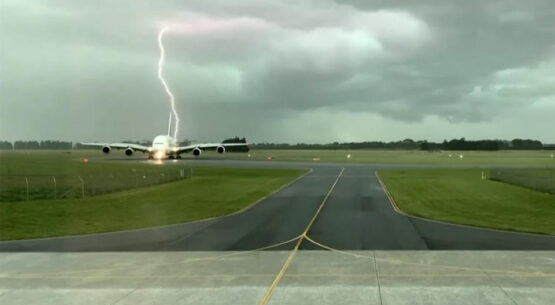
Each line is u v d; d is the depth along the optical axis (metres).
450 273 16.50
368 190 48.78
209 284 15.42
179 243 22.95
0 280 16.22
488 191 47.94
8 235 25.42
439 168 89.12
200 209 35.66
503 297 13.64
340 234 25.08
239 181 60.12
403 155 189.00
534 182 52.75
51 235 25.45
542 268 17.19
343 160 131.50
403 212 33.56
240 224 28.75
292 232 25.81
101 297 14.11
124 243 23.05
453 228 26.88
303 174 72.69
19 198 42.53
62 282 15.88
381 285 15.05
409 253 20.17
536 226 27.56
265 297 13.91
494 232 25.52
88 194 45.84
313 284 15.27
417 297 13.70
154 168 81.50
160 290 14.78
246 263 18.47
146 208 36.28
